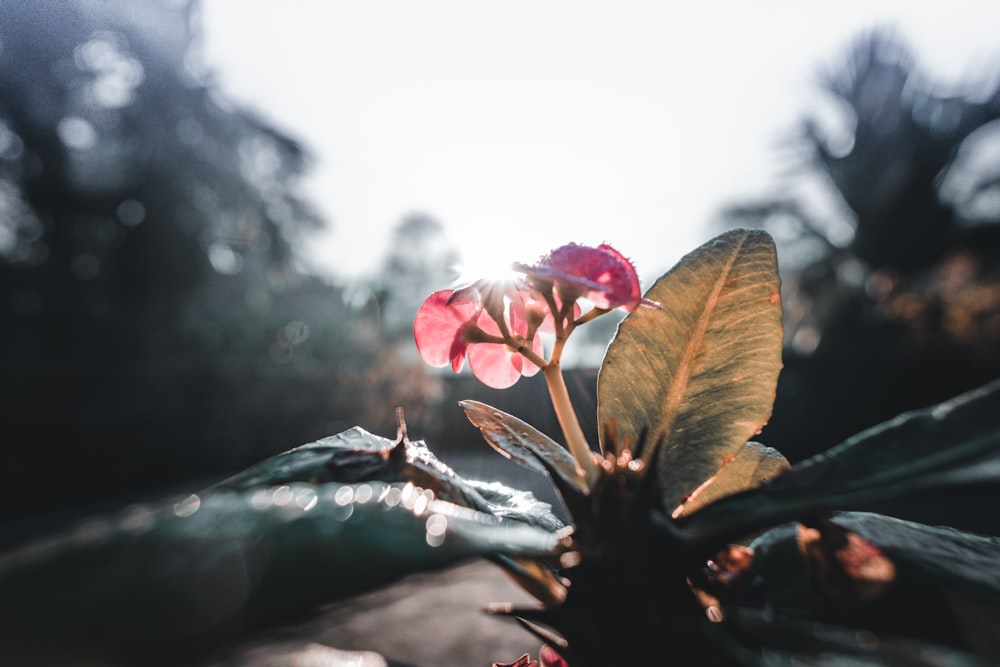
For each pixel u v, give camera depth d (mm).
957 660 92
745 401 146
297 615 82
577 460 139
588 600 99
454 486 139
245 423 2236
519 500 154
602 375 154
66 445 1847
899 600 115
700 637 94
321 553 89
